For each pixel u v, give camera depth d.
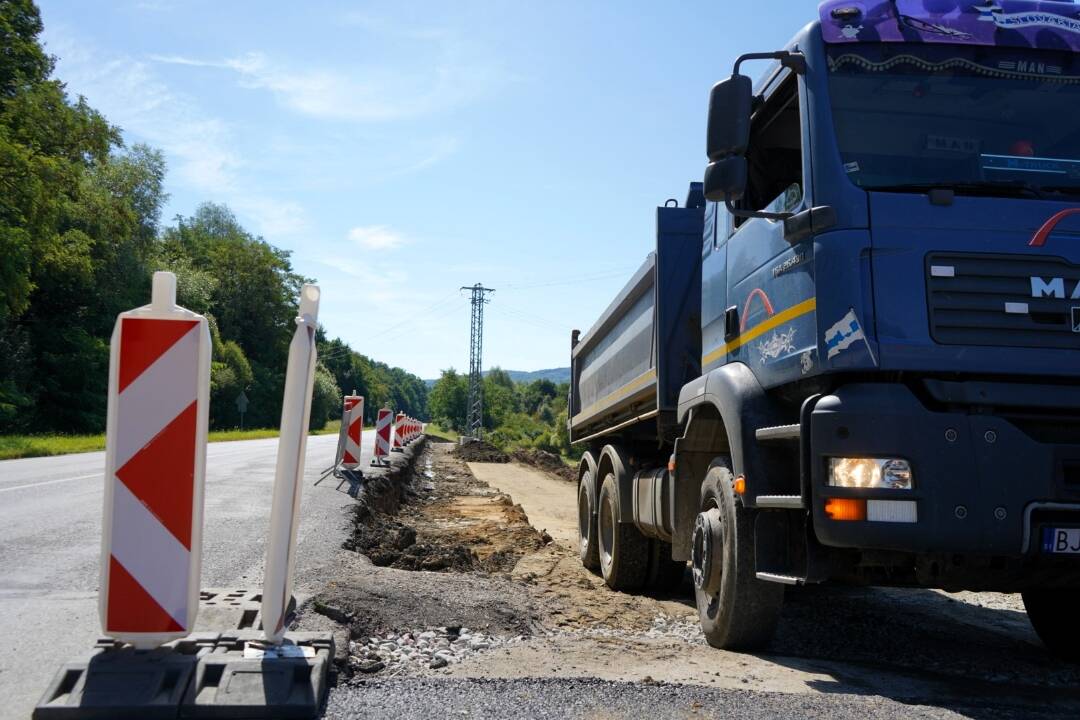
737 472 4.41
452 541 10.09
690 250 6.50
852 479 3.57
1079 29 4.43
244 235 84.38
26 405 37.69
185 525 3.17
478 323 70.50
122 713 2.79
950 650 5.06
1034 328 3.80
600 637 5.00
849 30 4.30
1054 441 3.71
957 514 3.51
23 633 3.99
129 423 3.15
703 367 5.66
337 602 4.70
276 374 80.62
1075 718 3.44
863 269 3.83
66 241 36.34
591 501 8.91
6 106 30.56
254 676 3.01
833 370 3.80
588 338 9.74
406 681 3.49
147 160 50.84
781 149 4.62
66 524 7.86
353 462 14.21
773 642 5.12
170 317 3.17
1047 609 4.90
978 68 4.32
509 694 3.32
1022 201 3.95
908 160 4.09
